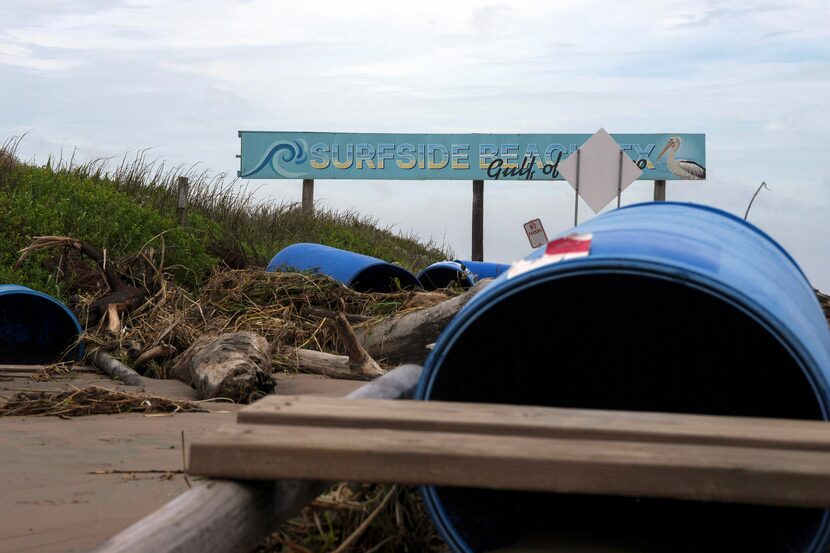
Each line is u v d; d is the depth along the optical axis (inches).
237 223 797.9
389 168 1087.0
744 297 108.7
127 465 177.2
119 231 527.5
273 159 1079.6
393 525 125.4
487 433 99.7
